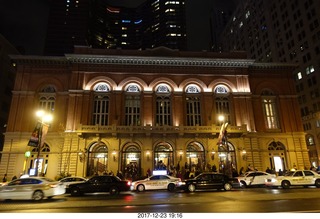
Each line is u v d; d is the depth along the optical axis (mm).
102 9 137500
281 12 71812
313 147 56844
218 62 35875
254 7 87375
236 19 101688
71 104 32344
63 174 28016
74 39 113062
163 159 32031
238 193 19047
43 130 23328
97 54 34906
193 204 13258
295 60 64875
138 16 146625
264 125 34938
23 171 27766
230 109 34875
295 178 23500
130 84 34625
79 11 117812
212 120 33938
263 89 36906
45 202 15883
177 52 36562
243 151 32312
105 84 34281
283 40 70125
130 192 22281
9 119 31984
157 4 137625
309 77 59844
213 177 22391
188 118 34312
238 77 36031
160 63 35250
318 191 19281
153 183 23250
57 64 34688
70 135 31047
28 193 16781
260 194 17688
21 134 31625
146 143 31547
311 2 60062
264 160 33406
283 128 35125
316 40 58094
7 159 30719
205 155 31844
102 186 20406
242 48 94812
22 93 33156
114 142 31328
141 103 33844
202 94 35000
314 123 56781
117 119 32656
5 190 16812
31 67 34375
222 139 27156
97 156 31469
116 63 34688
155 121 33406
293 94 36875
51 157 31188
